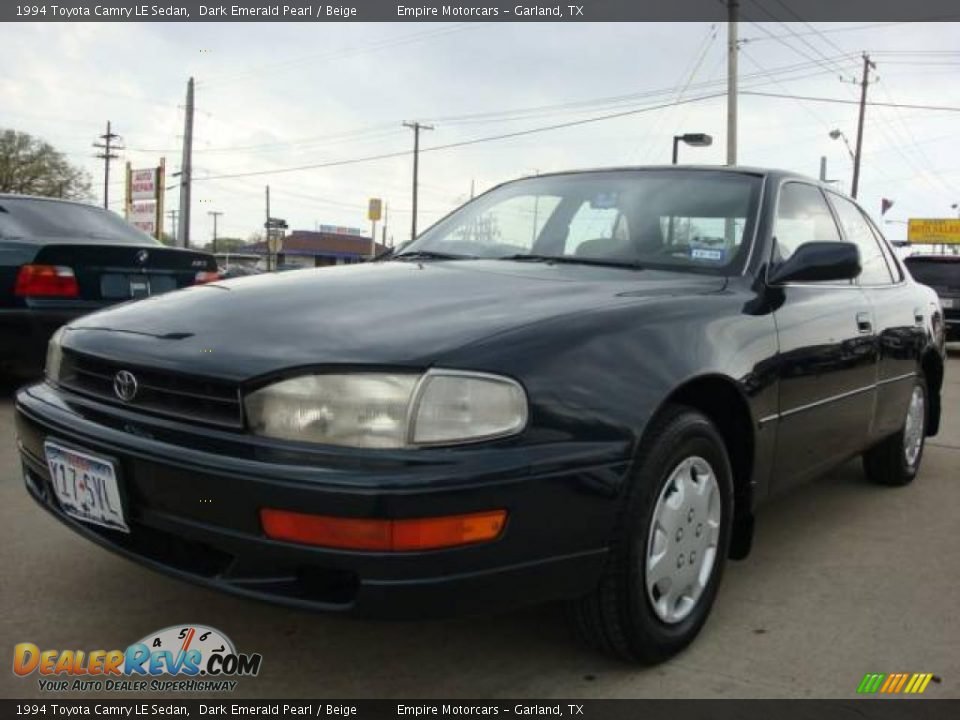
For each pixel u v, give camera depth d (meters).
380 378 1.98
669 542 2.40
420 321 2.21
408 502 1.87
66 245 5.63
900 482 4.55
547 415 2.05
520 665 2.45
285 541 1.94
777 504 4.21
